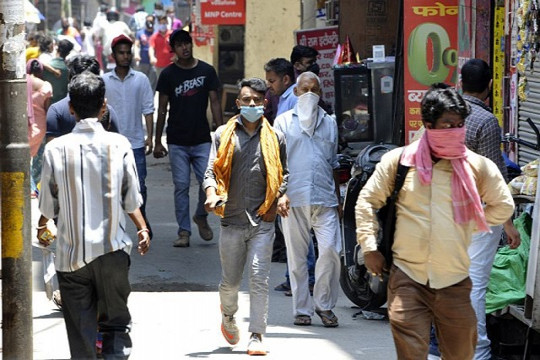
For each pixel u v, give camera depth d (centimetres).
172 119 2939
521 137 2373
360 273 2203
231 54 5656
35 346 1947
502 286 1895
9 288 1666
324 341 2014
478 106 1770
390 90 2858
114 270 1553
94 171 1541
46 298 2355
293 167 2117
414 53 2581
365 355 1908
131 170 1562
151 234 3055
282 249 2798
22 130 1661
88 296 1576
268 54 4859
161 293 2445
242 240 1894
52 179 1547
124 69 2836
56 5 11512
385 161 1431
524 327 1933
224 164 1869
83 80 1552
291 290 2281
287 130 2131
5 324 1670
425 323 1405
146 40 7681
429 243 1395
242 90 1872
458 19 2569
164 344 1981
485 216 1441
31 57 4072
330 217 2127
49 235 1603
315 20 4181
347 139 2872
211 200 1848
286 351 1933
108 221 1544
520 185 1869
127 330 1595
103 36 7900
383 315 2222
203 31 5691
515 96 2411
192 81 2928
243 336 2062
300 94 2142
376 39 3225
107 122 1984
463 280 1411
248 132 1891
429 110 1390
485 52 2555
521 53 2250
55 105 2214
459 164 1398
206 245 3025
